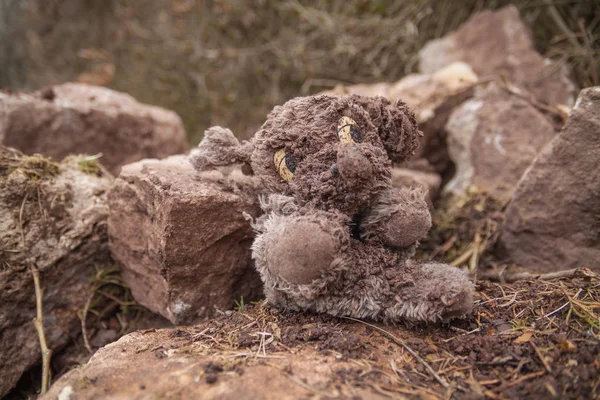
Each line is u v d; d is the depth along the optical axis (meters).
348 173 0.37
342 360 0.37
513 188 0.68
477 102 0.75
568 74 0.78
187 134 1.32
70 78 1.54
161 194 0.47
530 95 0.73
